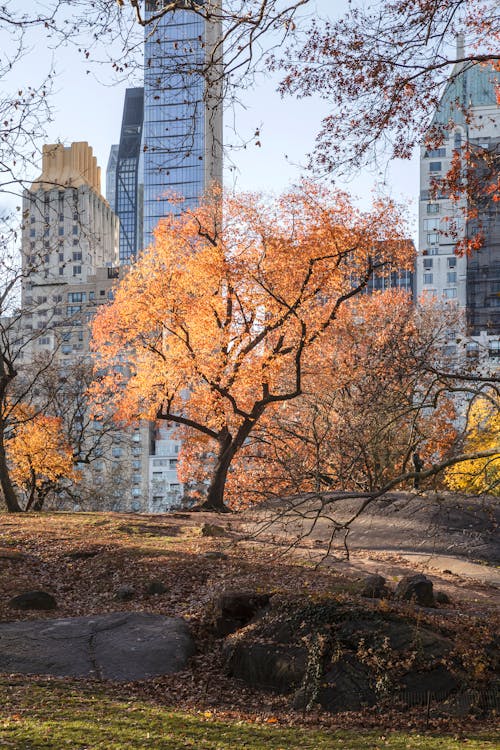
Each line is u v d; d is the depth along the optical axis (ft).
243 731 28.73
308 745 26.96
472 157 47.29
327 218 108.99
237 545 70.79
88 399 159.84
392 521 78.07
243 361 113.91
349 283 115.65
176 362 114.32
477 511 74.02
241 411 110.93
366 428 63.16
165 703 33.42
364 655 35.99
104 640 40.96
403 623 38.01
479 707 33.65
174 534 78.23
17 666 36.68
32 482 147.54
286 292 109.50
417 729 31.04
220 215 117.19
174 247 118.62
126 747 24.53
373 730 30.66
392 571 61.57
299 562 62.80
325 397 106.93
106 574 59.36
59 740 24.82
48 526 81.87
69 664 37.50
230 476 138.92
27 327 117.70
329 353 118.21
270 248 110.11
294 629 38.65
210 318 114.32
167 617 45.55
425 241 367.66
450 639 37.60
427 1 38.22
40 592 50.67
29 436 141.08
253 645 38.60
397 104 40.86
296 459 95.66
